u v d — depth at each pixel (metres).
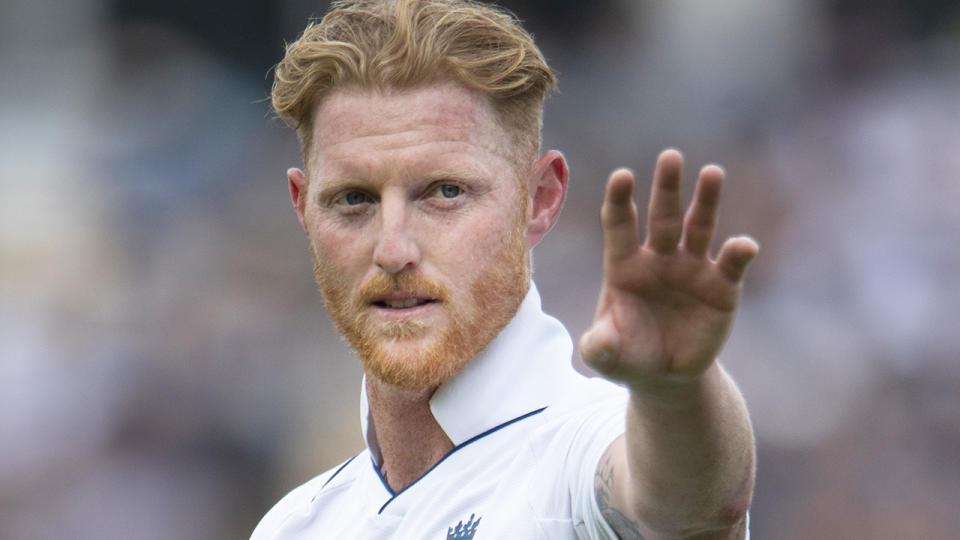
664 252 6.36
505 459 8.36
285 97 8.77
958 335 30.55
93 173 40.38
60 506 32.09
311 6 43.06
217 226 37.69
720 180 6.21
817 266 32.59
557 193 9.10
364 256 8.33
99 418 33.22
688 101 40.84
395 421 8.84
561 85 41.72
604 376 6.48
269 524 10.01
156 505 31.81
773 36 41.19
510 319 8.60
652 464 6.76
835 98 38.88
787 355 30.16
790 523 27.98
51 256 37.97
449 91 8.31
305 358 33.22
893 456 28.56
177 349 33.91
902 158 34.97
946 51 38.66
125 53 42.72
